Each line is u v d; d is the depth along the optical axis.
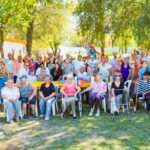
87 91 14.02
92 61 16.28
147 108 13.66
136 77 14.77
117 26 24.42
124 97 13.56
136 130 11.33
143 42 21.42
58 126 11.90
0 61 15.33
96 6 25.27
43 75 15.05
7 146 10.12
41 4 30.23
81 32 26.38
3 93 12.62
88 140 10.45
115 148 9.78
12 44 33.34
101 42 26.02
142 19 20.23
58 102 14.20
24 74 14.52
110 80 14.38
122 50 27.39
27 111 13.34
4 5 18.30
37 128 11.71
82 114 13.41
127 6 23.62
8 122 12.43
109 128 11.58
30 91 13.27
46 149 9.78
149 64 14.12
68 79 13.08
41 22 32.06
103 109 13.85
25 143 10.34
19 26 23.41
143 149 9.71
